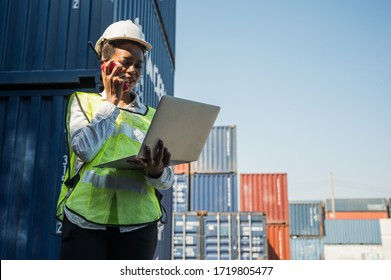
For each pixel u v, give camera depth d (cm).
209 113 221
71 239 214
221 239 1499
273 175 1973
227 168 1912
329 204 3061
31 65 445
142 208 224
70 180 225
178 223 1536
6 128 431
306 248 2305
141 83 501
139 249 219
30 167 418
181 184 1898
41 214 404
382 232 2209
